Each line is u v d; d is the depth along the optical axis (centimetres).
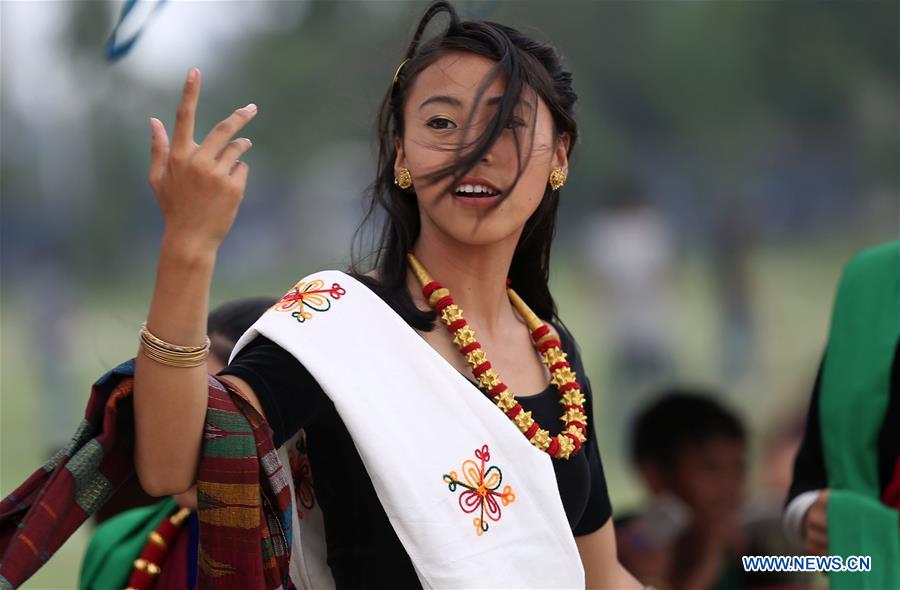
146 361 406
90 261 4866
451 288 503
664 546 989
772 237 5212
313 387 458
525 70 470
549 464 471
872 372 729
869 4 5062
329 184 4638
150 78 4206
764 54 5166
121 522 676
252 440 430
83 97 4231
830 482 739
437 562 448
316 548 503
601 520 554
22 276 4781
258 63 4475
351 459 471
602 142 5031
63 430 2644
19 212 4844
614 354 2922
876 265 755
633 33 5066
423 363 465
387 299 486
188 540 633
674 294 3959
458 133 466
